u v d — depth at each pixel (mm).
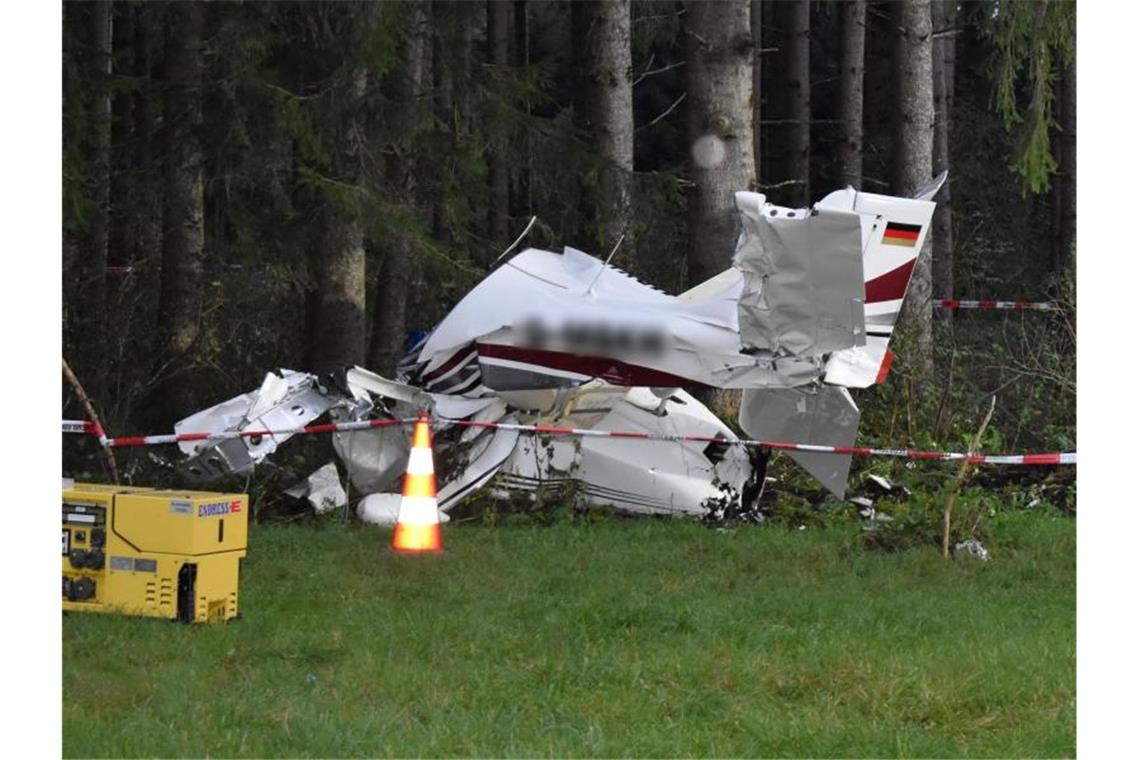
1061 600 12375
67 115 18281
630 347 15414
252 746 8367
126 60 27969
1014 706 9211
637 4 31484
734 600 12016
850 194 14500
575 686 9641
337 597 12023
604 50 22906
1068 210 31203
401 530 14000
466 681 9703
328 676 9742
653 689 9562
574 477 16125
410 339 18500
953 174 33875
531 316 15672
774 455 17734
